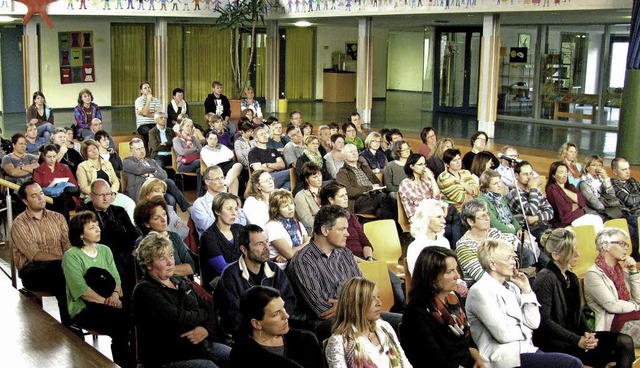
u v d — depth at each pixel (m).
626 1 11.77
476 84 19.08
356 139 11.41
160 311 4.52
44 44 18.89
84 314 5.27
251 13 17.31
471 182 8.53
